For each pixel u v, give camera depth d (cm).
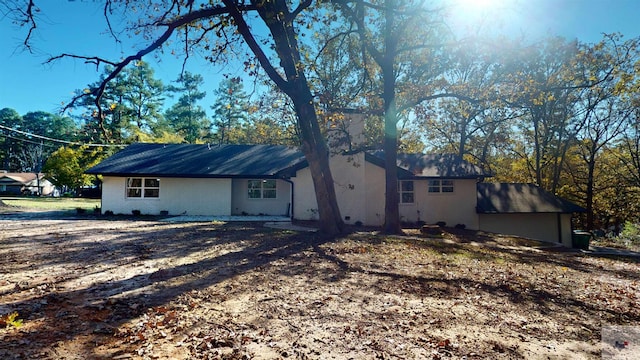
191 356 330
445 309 508
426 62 1583
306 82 1170
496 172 3247
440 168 1909
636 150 2559
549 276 796
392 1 1359
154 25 1018
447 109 2186
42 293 509
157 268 686
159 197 1894
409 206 1830
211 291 545
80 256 780
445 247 1116
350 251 935
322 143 1224
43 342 346
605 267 1011
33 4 859
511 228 1920
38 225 1355
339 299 529
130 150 2133
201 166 1941
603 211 2927
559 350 390
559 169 2786
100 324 399
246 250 900
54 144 6456
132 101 4256
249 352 344
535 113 2647
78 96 980
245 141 3969
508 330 443
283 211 1989
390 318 457
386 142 1469
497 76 1489
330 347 364
